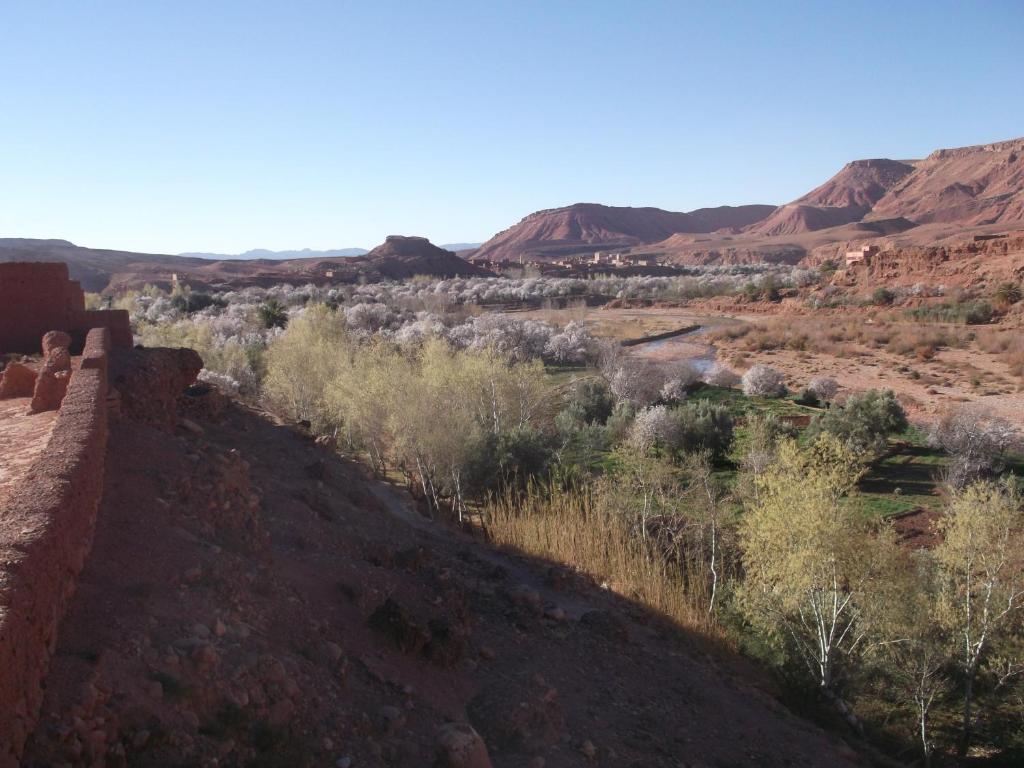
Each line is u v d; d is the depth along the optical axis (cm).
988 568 1683
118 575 739
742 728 1237
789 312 8862
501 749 904
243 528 1071
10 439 1052
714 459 3284
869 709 1680
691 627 1756
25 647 468
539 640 1297
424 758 755
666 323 8169
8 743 422
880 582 1670
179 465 1105
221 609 780
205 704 625
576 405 3953
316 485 1731
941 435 3319
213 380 3331
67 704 516
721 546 2236
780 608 1714
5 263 1905
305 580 1058
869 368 5444
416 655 1009
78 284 2148
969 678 1627
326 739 700
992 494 1906
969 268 8581
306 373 3412
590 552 2062
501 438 2788
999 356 5534
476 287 11731
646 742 1065
